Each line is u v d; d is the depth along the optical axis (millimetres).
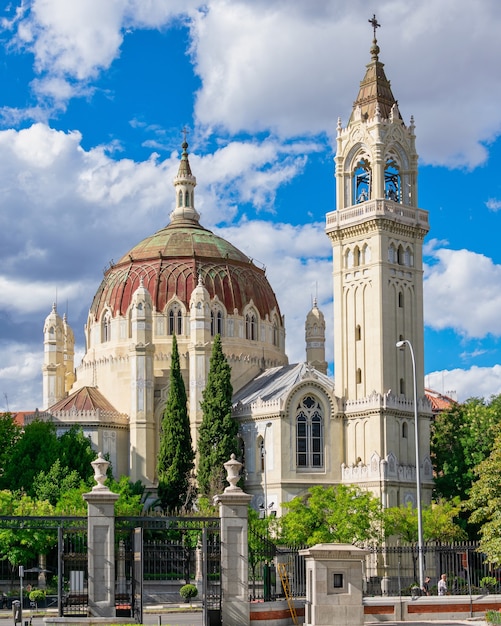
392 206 142000
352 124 146750
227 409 137875
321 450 138625
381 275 139375
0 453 140125
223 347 157125
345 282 144000
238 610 61938
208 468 135375
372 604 70625
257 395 146875
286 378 147750
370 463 134000
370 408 136000
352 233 143625
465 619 71375
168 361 156750
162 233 170250
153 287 160000
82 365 164875
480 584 86375
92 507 61156
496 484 90250
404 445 138125
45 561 105562
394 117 146000
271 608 64062
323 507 115375
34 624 71688
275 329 166125
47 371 169625
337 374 142750
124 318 158500
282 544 111750
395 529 117000
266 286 168500
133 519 62688
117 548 83625
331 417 139250
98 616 60188
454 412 159500
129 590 87250
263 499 137625
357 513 113125
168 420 138375
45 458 133500
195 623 70125
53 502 124000
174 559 84625
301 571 72625
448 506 122750
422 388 142000
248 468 141250
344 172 146875
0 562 103312
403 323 141625
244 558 62531
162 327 158000
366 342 140125
